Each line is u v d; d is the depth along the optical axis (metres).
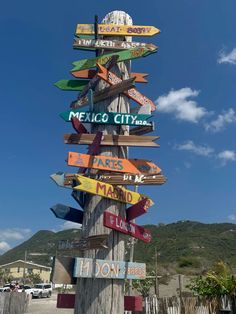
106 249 3.89
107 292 3.79
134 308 3.98
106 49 4.62
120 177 4.04
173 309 13.74
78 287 3.86
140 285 21.39
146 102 4.66
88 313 3.75
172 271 39.16
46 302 29.56
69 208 4.08
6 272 64.50
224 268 15.84
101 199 4.03
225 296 14.05
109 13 4.82
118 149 4.24
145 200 4.02
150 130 4.39
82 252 3.94
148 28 4.65
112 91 4.39
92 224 3.99
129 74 4.69
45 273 70.69
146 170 4.10
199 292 14.70
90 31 4.67
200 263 46.41
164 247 68.50
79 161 3.95
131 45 4.61
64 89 4.66
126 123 4.29
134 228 4.09
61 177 3.99
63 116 4.27
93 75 4.61
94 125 4.39
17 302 20.14
